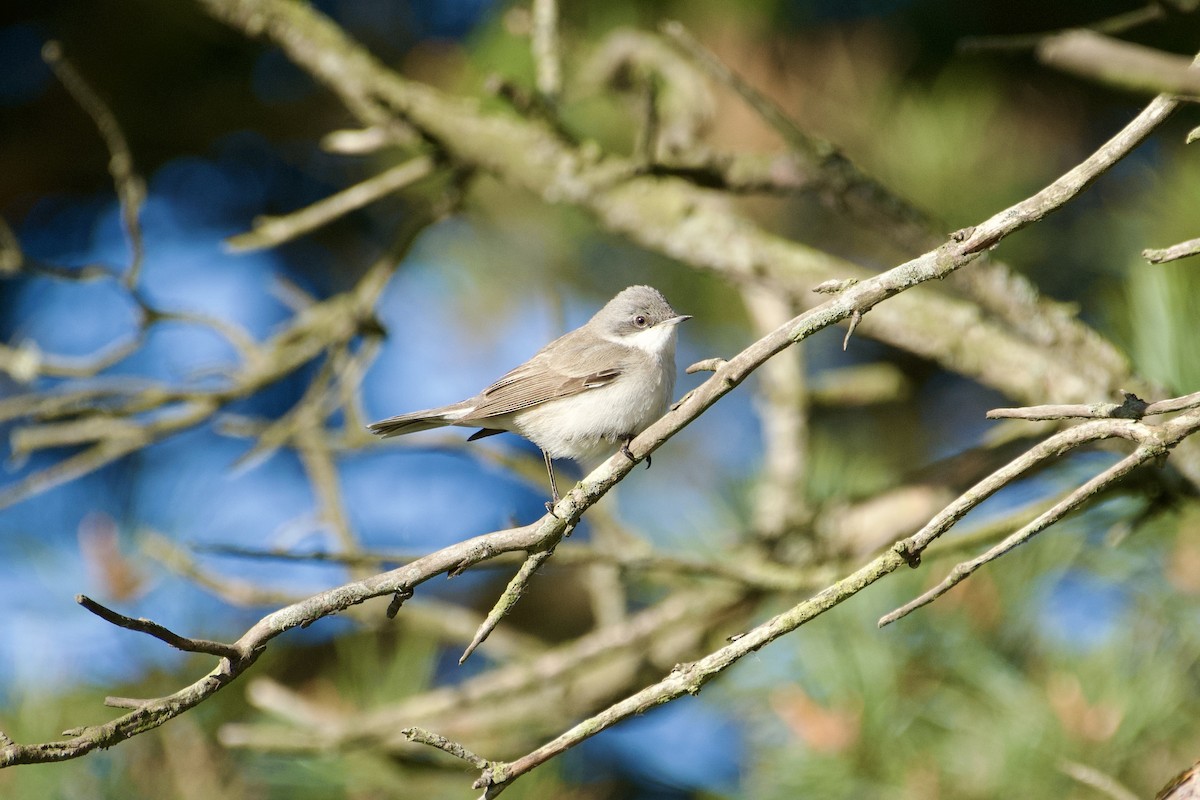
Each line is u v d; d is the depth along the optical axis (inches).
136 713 210.5
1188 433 211.8
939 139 461.1
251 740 379.2
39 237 607.2
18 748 199.6
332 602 230.5
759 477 450.9
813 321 229.8
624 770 515.2
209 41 577.9
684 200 416.8
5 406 426.3
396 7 595.5
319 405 442.3
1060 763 294.8
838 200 379.2
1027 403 388.2
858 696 328.2
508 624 605.0
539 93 425.7
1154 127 211.8
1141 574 337.4
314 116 601.0
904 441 540.1
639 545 396.2
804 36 506.3
